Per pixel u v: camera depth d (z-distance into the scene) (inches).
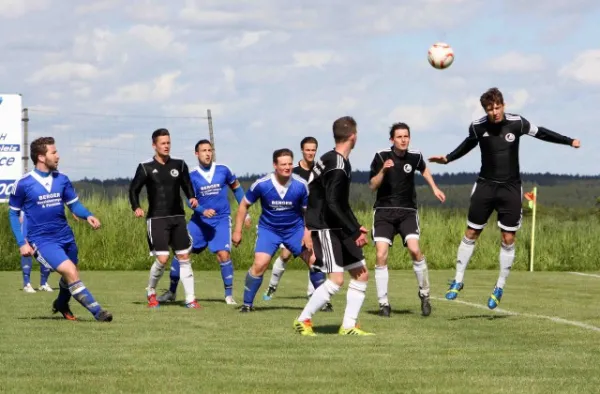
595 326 666.8
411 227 740.7
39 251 656.4
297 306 820.6
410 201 746.2
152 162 796.6
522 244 1615.4
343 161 567.5
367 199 1614.2
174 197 798.5
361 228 576.1
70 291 666.8
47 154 648.4
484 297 941.2
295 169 810.2
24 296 935.0
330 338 587.2
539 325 671.1
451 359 505.4
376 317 726.5
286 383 434.3
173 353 520.7
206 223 854.5
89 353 519.5
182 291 1013.8
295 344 558.3
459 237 1603.1
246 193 748.0
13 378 444.1
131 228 1515.7
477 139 714.8
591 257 1585.9
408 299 906.1
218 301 885.8
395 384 432.8
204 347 545.3
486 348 548.1
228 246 854.5
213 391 415.5
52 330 622.2
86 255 1485.0
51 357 505.0
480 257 1555.1
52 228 657.6
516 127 705.0
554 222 1760.6
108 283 1123.3
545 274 1366.9
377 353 525.3
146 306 810.8
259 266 749.9
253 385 429.4
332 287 602.5
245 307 757.3
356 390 418.6
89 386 425.4
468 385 431.5
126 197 1569.9
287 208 747.4
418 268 738.2
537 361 500.7
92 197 1565.0
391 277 1274.6
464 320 703.7
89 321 679.1
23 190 647.8
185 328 637.3
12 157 1907.0
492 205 716.7
